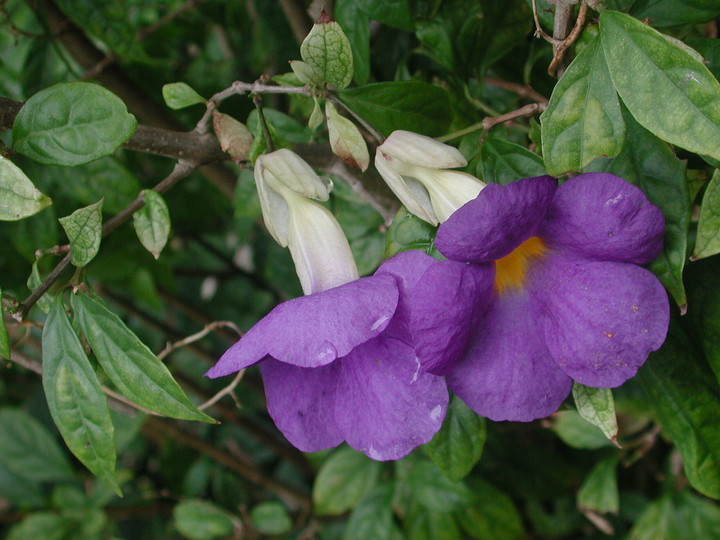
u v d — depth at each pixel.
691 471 0.24
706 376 0.24
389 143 0.22
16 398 0.53
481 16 0.26
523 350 0.21
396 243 0.23
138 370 0.22
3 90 0.35
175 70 0.41
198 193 0.39
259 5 0.36
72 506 0.42
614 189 0.20
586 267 0.21
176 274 0.45
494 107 0.29
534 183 0.20
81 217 0.22
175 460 0.47
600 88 0.21
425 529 0.36
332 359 0.19
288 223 0.22
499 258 0.21
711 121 0.20
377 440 0.21
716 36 0.26
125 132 0.22
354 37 0.27
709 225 0.21
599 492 0.33
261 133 0.23
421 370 0.21
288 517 0.39
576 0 0.21
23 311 0.22
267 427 0.48
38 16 0.32
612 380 0.21
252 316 0.48
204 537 0.40
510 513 0.36
